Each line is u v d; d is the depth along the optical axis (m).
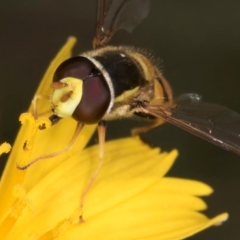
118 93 0.05
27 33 0.06
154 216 0.05
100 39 0.05
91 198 0.05
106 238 0.05
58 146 0.05
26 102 0.06
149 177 0.05
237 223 0.06
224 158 0.06
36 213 0.05
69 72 0.05
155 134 0.06
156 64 0.05
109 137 0.06
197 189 0.05
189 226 0.05
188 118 0.05
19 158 0.05
